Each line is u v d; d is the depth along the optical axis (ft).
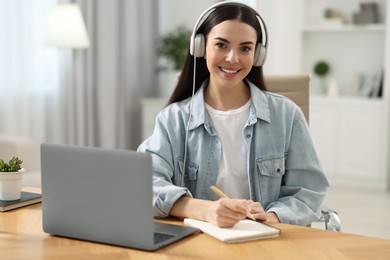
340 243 5.21
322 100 19.02
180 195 6.04
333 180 19.15
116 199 5.12
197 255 4.91
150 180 4.95
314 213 6.63
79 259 4.84
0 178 6.38
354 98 18.76
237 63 6.45
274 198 6.88
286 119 6.98
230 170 6.84
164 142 6.82
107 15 18.85
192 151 6.87
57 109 17.87
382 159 18.40
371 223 14.70
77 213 5.32
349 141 18.79
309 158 6.93
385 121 18.25
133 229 5.06
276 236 5.40
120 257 4.89
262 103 6.93
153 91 21.09
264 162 6.81
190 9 20.72
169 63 20.93
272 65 19.80
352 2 19.45
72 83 18.06
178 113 6.97
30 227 5.73
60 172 5.35
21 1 16.69
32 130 17.42
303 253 4.95
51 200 5.42
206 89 7.11
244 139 6.82
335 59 19.86
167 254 4.95
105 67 18.97
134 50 20.18
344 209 16.07
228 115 6.91
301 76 8.46
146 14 20.52
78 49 18.07
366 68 19.47
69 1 17.71
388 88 18.13
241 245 5.16
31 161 13.83
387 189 18.58
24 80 16.89
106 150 5.13
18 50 16.76
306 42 20.18
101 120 18.99
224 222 5.53
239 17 6.42
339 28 19.02
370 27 18.60
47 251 5.05
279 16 19.54
